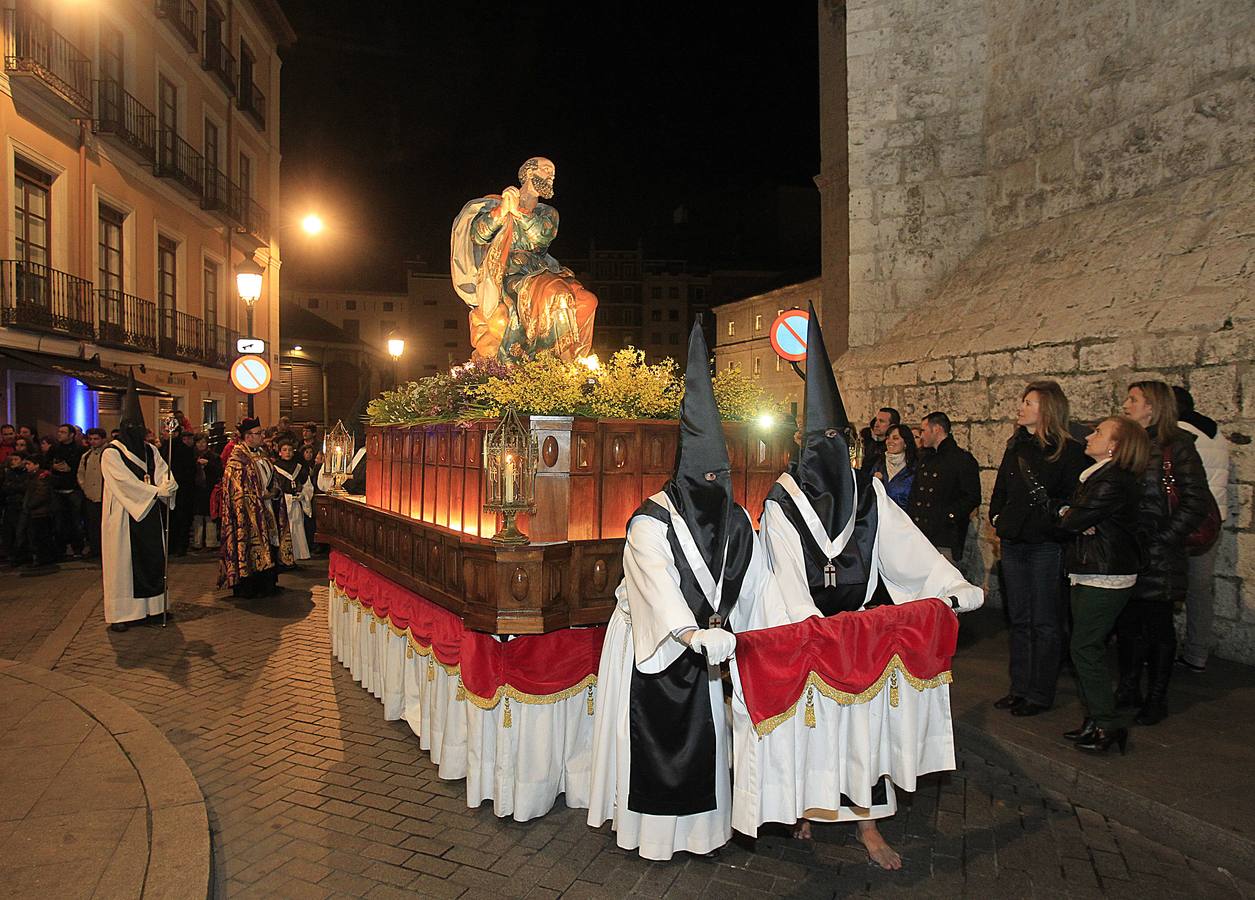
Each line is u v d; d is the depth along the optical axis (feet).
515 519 12.18
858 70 29.73
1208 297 18.74
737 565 10.84
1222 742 13.99
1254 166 19.85
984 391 24.27
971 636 21.38
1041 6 25.86
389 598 16.69
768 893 10.64
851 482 11.07
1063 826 12.35
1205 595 17.24
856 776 10.70
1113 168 23.68
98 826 11.48
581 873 11.10
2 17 44.14
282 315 145.59
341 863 11.33
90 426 54.13
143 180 59.72
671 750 10.90
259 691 18.85
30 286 46.73
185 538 40.11
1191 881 10.80
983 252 27.68
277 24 86.94
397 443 18.37
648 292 212.64
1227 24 20.70
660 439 14.17
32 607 27.12
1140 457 13.20
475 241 18.44
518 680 12.28
